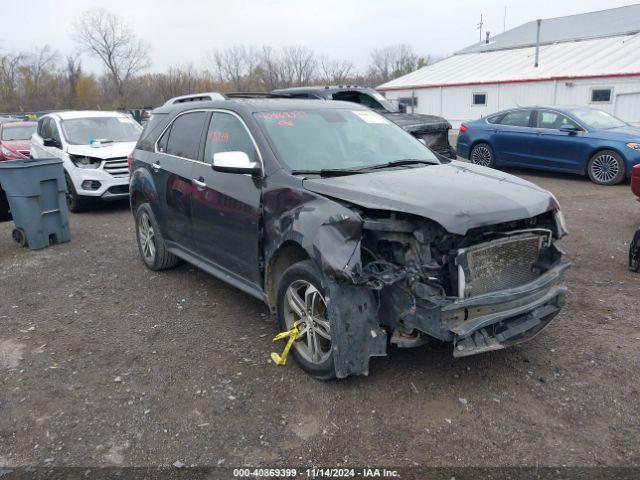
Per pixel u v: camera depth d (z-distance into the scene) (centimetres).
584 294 525
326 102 525
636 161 1062
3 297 571
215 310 515
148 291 572
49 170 751
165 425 340
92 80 5206
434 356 409
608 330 447
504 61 2911
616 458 299
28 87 5334
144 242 641
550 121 1211
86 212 1024
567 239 718
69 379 399
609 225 787
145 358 426
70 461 311
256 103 485
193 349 438
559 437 317
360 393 365
